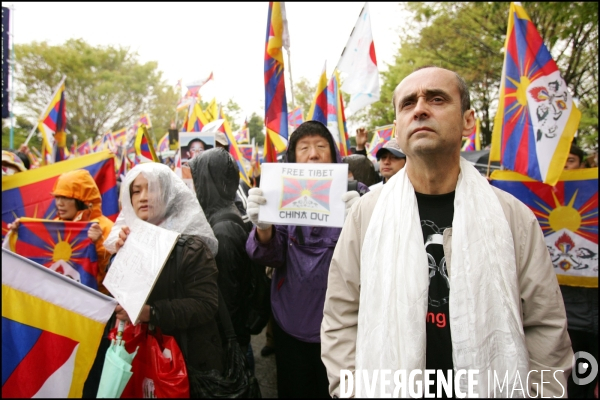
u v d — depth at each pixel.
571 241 2.78
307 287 2.19
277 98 3.34
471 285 1.21
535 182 2.91
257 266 2.55
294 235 2.26
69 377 1.89
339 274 1.42
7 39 6.72
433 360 1.27
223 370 1.96
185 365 1.80
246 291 2.48
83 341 1.90
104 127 33.12
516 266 1.26
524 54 2.96
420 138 1.31
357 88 3.85
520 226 1.29
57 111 6.44
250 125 25.86
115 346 1.78
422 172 1.38
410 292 1.24
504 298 1.20
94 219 2.78
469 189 1.33
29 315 1.90
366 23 3.84
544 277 1.25
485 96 13.87
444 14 12.21
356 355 1.27
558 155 2.79
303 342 2.23
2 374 1.86
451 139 1.31
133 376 1.87
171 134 7.07
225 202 2.49
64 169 3.17
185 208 2.06
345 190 2.02
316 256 2.19
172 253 1.90
